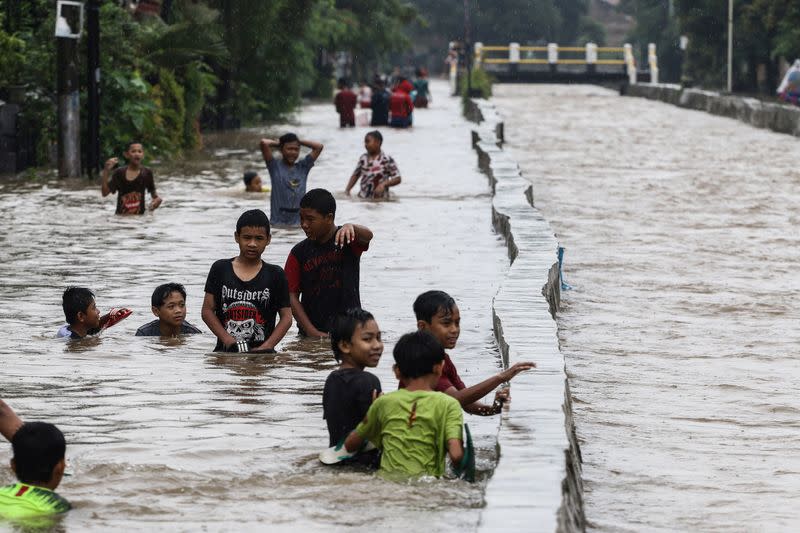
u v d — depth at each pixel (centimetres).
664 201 6028
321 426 2106
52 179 6500
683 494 1898
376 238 4416
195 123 8475
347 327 1950
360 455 1883
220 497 1708
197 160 7788
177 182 6425
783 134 10806
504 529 1430
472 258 3994
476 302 3272
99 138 6612
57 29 6378
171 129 8006
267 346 2702
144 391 2347
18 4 7362
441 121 12938
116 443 1977
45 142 7088
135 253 4062
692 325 3259
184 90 8381
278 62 11269
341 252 2823
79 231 4569
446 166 7444
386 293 3381
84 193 5862
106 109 7175
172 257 3984
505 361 2459
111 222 4822
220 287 2744
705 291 3744
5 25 7244
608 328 3219
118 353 2698
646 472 2008
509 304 2872
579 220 5331
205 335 2919
